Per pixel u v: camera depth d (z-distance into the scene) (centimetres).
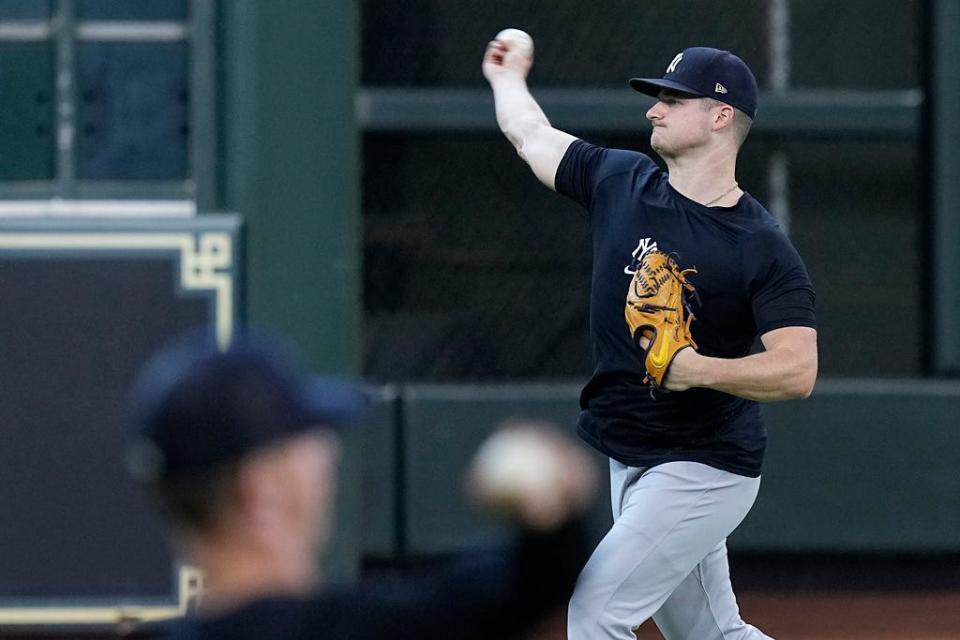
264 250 2359
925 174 2673
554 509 500
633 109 2642
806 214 2702
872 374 2705
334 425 522
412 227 2658
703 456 1485
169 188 2488
